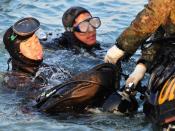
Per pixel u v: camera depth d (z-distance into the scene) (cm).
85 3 1430
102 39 1192
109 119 759
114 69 780
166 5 697
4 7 1386
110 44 1150
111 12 1363
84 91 771
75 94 771
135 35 733
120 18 1321
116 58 767
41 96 810
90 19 1097
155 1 702
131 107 764
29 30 905
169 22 708
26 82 888
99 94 780
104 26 1269
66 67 1004
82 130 733
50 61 1036
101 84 772
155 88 700
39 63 923
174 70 684
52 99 791
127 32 739
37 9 1378
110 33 1228
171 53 706
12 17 1309
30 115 787
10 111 804
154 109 697
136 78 754
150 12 706
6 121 767
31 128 744
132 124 745
